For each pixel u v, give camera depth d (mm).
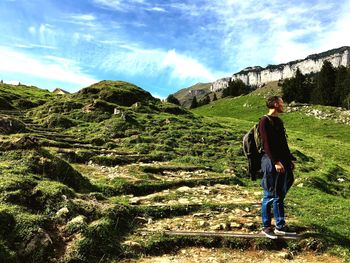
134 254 8961
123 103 38375
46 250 8289
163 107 39438
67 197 10555
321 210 12836
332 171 23531
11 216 8797
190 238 9758
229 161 21688
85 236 8898
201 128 32188
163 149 23266
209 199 13453
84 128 29375
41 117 34250
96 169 17156
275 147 9531
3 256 7668
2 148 12961
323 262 9039
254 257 9195
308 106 72000
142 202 12633
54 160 12789
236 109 83000
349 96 81625
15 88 61594
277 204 9922
